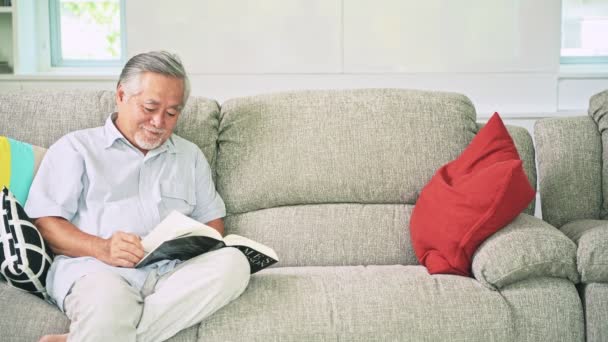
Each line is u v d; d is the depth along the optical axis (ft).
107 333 4.82
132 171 6.22
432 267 5.97
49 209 5.76
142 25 11.78
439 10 11.80
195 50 11.86
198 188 6.57
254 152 6.97
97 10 12.76
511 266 5.43
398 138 7.01
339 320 5.17
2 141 6.11
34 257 5.41
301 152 6.94
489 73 11.95
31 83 12.04
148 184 6.27
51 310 5.19
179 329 5.11
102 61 12.84
